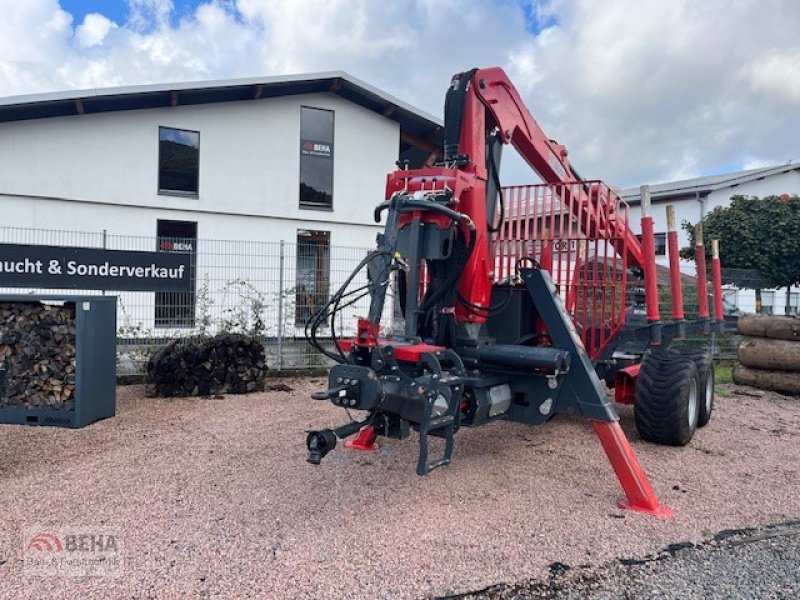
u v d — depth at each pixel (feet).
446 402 13.64
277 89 51.90
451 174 14.94
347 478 15.96
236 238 51.85
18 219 44.83
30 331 21.29
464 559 11.66
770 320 32.83
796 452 20.07
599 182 19.10
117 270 26.94
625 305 19.40
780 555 12.35
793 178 82.07
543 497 15.07
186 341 28.09
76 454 17.81
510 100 18.53
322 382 31.09
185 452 18.02
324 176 55.62
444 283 15.66
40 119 45.11
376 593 10.39
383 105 55.93
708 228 61.26
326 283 36.86
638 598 10.62
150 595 10.12
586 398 15.33
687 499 15.30
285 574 10.88
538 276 16.44
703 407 22.35
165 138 49.55
